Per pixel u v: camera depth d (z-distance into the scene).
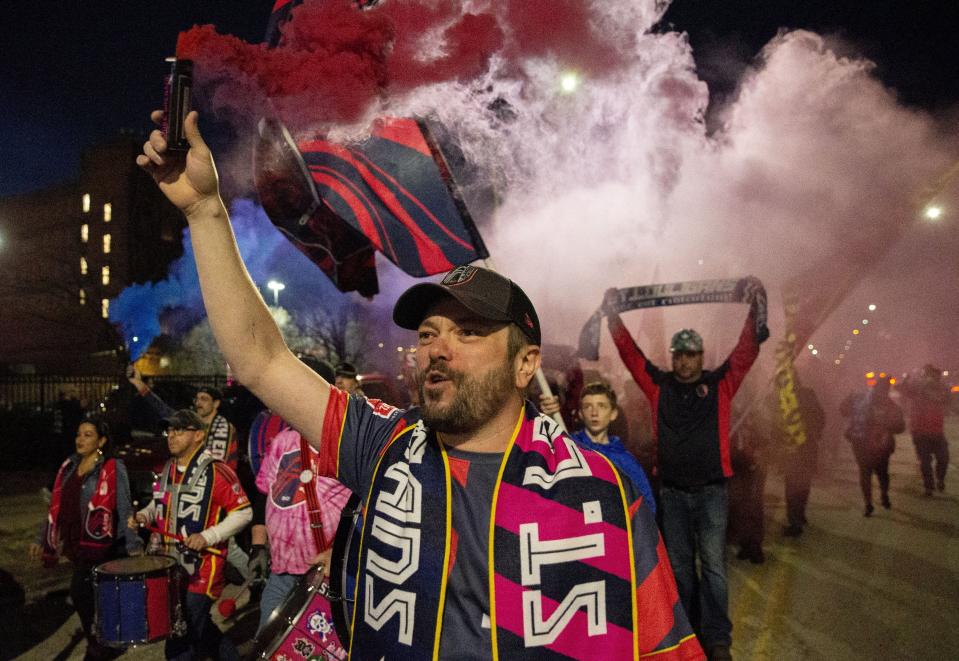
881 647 4.88
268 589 3.72
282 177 2.95
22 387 16.80
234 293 1.67
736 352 5.06
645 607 1.47
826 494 10.86
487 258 3.01
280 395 1.74
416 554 1.47
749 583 6.34
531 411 1.67
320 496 3.58
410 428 1.66
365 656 1.49
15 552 7.37
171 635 3.73
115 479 4.82
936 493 10.94
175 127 1.56
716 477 4.84
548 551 1.44
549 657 1.40
